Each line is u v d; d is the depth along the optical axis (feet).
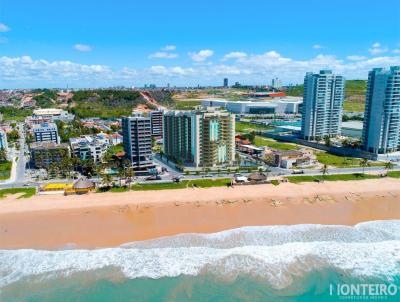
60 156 609.42
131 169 499.10
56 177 536.01
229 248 304.71
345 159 653.30
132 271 271.90
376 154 651.25
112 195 435.12
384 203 412.98
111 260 287.28
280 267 275.80
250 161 630.33
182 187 471.21
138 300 239.91
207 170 554.87
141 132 554.87
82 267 278.26
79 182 451.53
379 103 652.48
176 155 647.56
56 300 241.14
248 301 237.66
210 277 263.49
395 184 481.05
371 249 302.25
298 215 376.89
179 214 378.53
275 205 404.16
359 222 359.66
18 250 304.50
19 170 586.04
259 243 313.53
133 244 313.53
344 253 295.69
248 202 412.98
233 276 264.31
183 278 262.67
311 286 253.24
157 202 410.31
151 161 568.82
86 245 312.50
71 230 341.21
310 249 301.43
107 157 640.17
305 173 540.11
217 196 430.20
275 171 559.38
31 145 650.43
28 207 395.14
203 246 308.60
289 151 641.81
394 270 272.51
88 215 375.45
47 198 425.28
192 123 581.94
